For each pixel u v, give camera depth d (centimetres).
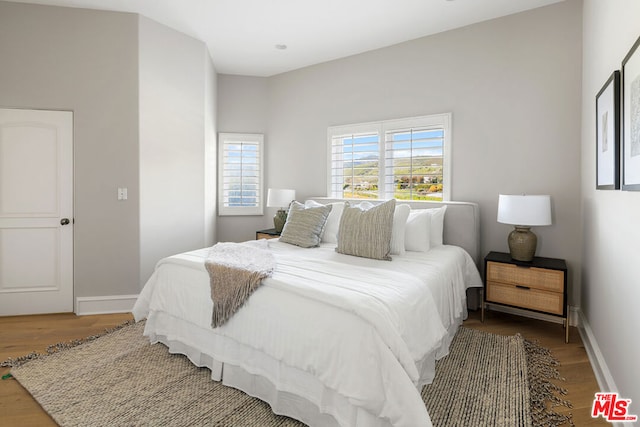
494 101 334
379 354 148
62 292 333
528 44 317
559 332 287
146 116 349
